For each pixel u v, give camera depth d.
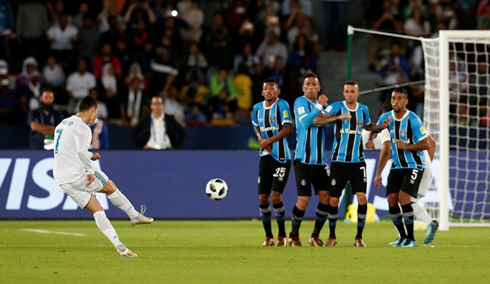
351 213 55.09
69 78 74.62
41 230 47.91
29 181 54.38
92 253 32.66
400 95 36.41
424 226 49.38
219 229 49.62
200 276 24.66
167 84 76.19
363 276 24.95
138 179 54.72
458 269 27.06
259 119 36.81
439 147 50.12
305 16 82.62
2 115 73.44
